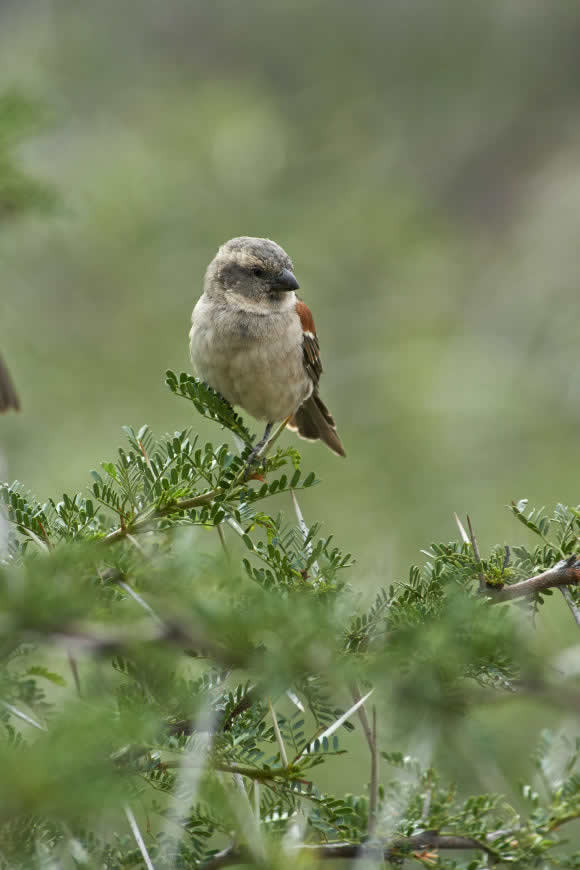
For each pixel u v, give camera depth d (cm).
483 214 2094
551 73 2206
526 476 1453
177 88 1956
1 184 890
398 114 2169
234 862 388
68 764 249
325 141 2044
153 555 346
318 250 1766
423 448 1457
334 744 399
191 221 1680
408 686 277
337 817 415
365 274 1775
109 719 269
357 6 2206
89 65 1941
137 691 351
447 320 1734
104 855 399
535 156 2161
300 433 1025
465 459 1458
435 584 436
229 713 415
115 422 1486
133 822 343
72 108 1791
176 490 453
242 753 410
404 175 2084
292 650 279
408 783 437
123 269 1622
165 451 477
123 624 287
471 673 334
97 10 2059
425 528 1386
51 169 1591
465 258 1934
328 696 398
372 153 2059
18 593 271
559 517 470
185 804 335
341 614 296
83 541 388
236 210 1727
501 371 1570
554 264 1875
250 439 568
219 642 282
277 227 1748
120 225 1611
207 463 472
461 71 2209
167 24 2130
